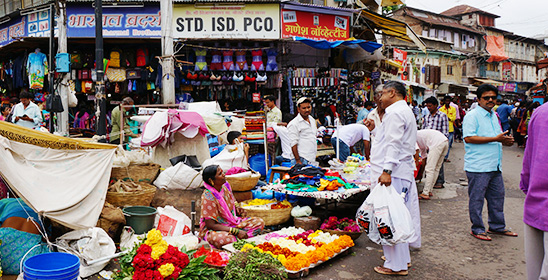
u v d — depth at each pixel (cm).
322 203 726
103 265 407
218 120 682
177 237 455
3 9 1653
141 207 501
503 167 1143
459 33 3700
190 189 576
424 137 773
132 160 541
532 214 278
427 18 3469
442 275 420
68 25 1051
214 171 461
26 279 330
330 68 1345
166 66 773
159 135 585
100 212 449
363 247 504
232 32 1134
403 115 416
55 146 446
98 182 458
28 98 837
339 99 1373
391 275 418
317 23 1242
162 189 569
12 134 420
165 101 777
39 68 1091
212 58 1120
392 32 1513
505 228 562
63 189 428
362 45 1220
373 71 1546
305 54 1328
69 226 423
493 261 459
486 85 535
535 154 277
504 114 1502
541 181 270
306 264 407
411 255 479
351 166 688
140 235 470
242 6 1134
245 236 466
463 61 3638
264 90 1238
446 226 595
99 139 661
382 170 450
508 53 4531
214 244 450
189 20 1116
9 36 1255
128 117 739
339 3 1455
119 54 1055
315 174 568
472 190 543
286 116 817
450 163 1227
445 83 3123
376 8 1769
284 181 581
